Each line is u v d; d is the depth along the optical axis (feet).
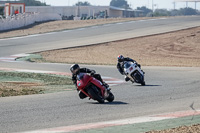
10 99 159.43
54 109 130.82
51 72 287.89
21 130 98.68
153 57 456.86
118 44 550.36
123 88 197.98
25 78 252.83
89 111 125.90
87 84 143.64
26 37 627.46
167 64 387.14
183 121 105.29
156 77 257.96
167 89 186.91
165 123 102.78
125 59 214.69
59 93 182.60
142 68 330.95
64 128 98.78
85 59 419.74
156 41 574.15
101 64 368.68
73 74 147.33
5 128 101.19
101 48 515.91
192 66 366.22
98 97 143.02
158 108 129.59
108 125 101.09
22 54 449.89
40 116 117.70
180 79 241.35
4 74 267.39
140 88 195.00
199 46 538.88
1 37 623.36
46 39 599.57
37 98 162.40
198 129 94.02
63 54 459.32
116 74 281.54
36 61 388.98
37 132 94.94
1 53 457.27
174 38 594.65
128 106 135.13
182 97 156.76
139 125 100.53
